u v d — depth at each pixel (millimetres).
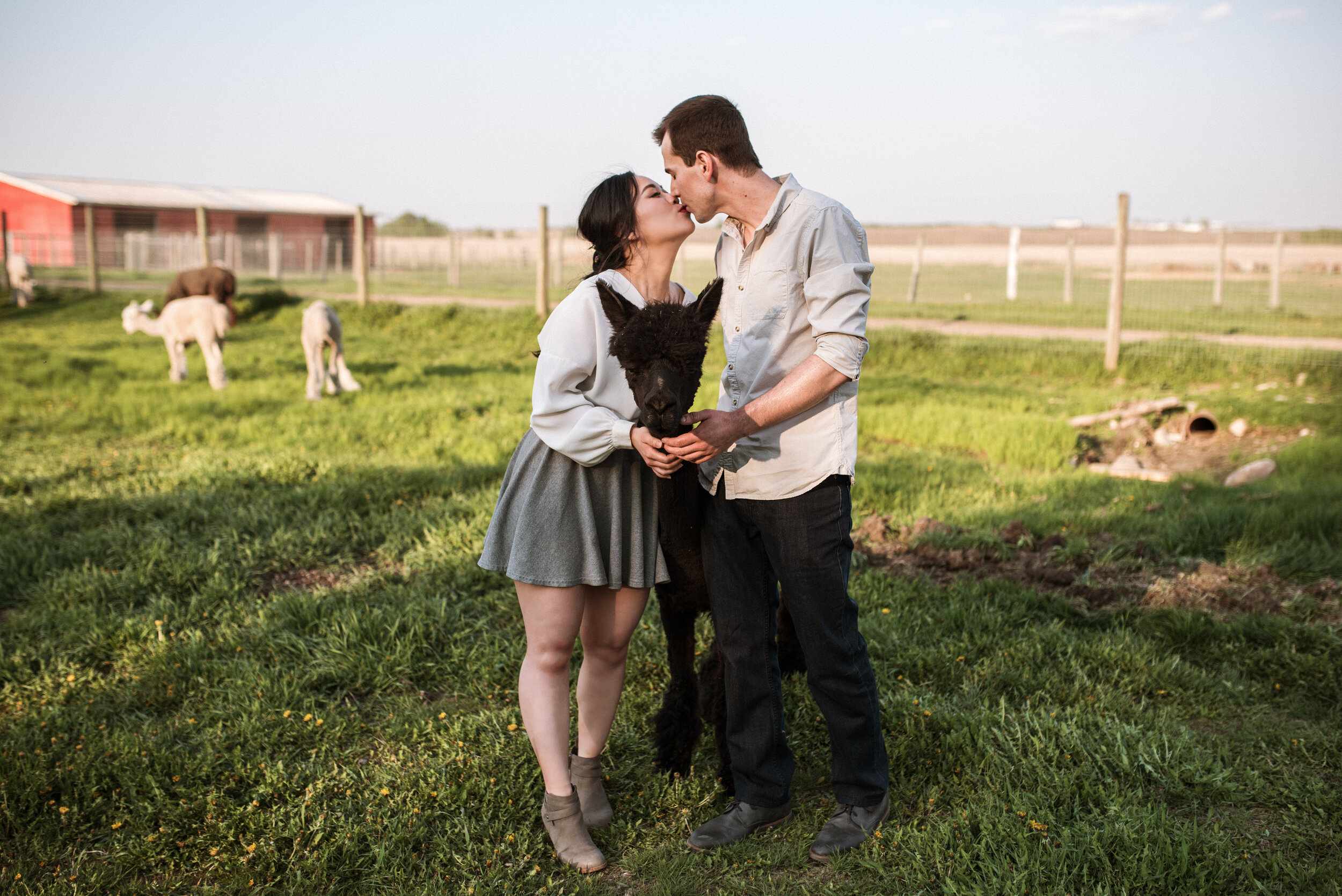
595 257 2906
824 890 2639
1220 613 4414
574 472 2719
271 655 4086
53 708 3596
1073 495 6344
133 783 3070
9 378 11164
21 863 2762
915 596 4648
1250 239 22984
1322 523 5449
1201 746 3262
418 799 3008
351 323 17078
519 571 2703
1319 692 3680
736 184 2604
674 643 3096
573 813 2787
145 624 4289
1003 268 29984
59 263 35125
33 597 4695
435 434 8258
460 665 3992
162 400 9867
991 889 2496
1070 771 3061
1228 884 2561
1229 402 9031
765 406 2494
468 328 15781
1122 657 3904
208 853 2799
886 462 7309
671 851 2828
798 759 3342
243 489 6285
